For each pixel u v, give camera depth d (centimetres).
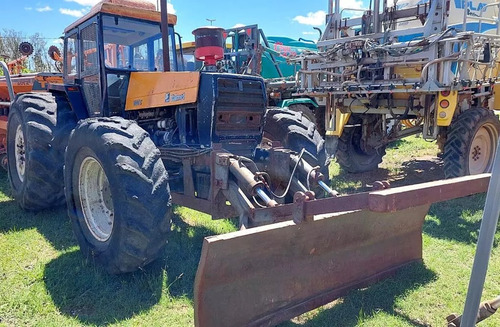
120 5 392
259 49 916
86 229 338
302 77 657
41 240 386
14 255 351
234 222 438
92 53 404
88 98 426
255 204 293
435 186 223
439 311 276
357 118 680
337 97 626
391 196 203
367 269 304
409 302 285
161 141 377
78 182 341
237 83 351
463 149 528
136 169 287
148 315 269
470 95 553
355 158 697
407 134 652
